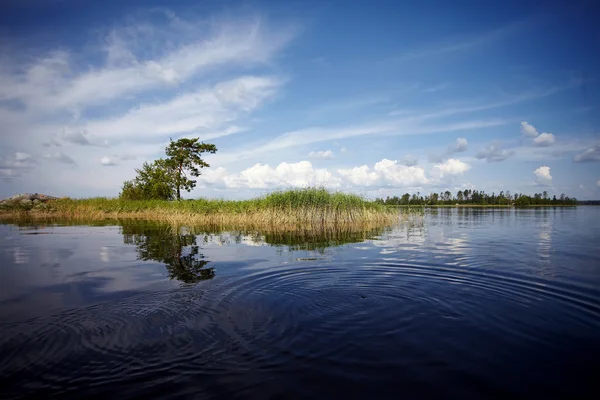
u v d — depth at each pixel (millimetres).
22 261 9250
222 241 12898
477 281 7012
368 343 4203
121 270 8070
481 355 3883
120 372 3564
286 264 8594
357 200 20516
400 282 6973
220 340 4293
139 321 4922
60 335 4457
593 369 3564
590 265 8391
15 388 3297
